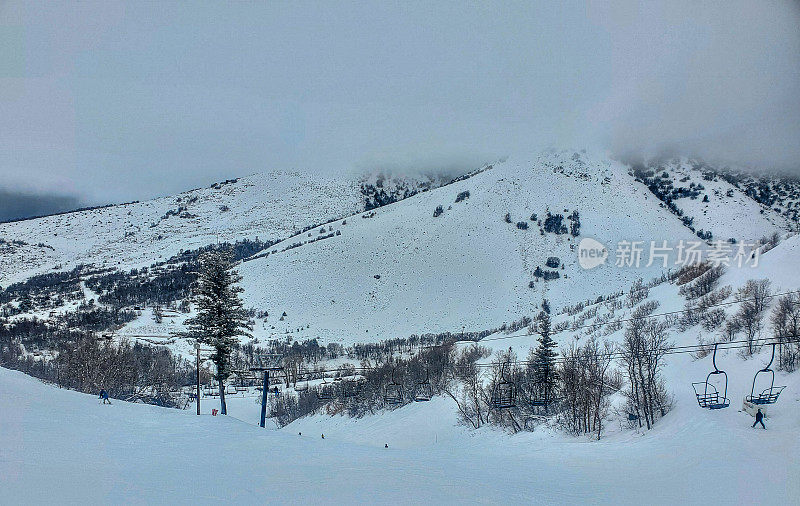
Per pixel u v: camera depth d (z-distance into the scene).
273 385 121.50
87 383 71.81
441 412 73.38
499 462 34.28
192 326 63.50
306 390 105.94
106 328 174.88
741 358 52.16
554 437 51.16
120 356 85.62
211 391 113.06
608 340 83.06
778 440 31.58
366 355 162.12
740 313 63.38
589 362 60.00
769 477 25.77
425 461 32.12
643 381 47.28
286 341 194.25
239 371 65.25
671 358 62.44
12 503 14.76
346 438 76.12
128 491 17.20
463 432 63.88
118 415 38.09
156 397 85.31
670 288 105.38
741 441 32.75
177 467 22.36
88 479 18.39
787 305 54.34
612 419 52.31
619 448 39.88
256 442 33.38
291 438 38.03
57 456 22.02
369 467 27.02
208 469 22.52
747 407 39.06
